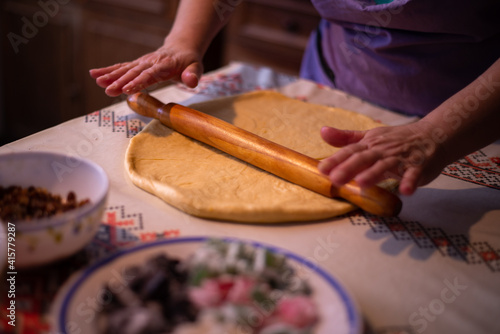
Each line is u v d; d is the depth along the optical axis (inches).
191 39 36.9
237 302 16.2
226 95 40.0
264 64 79.2
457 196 28.8
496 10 32.9
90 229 19.1
